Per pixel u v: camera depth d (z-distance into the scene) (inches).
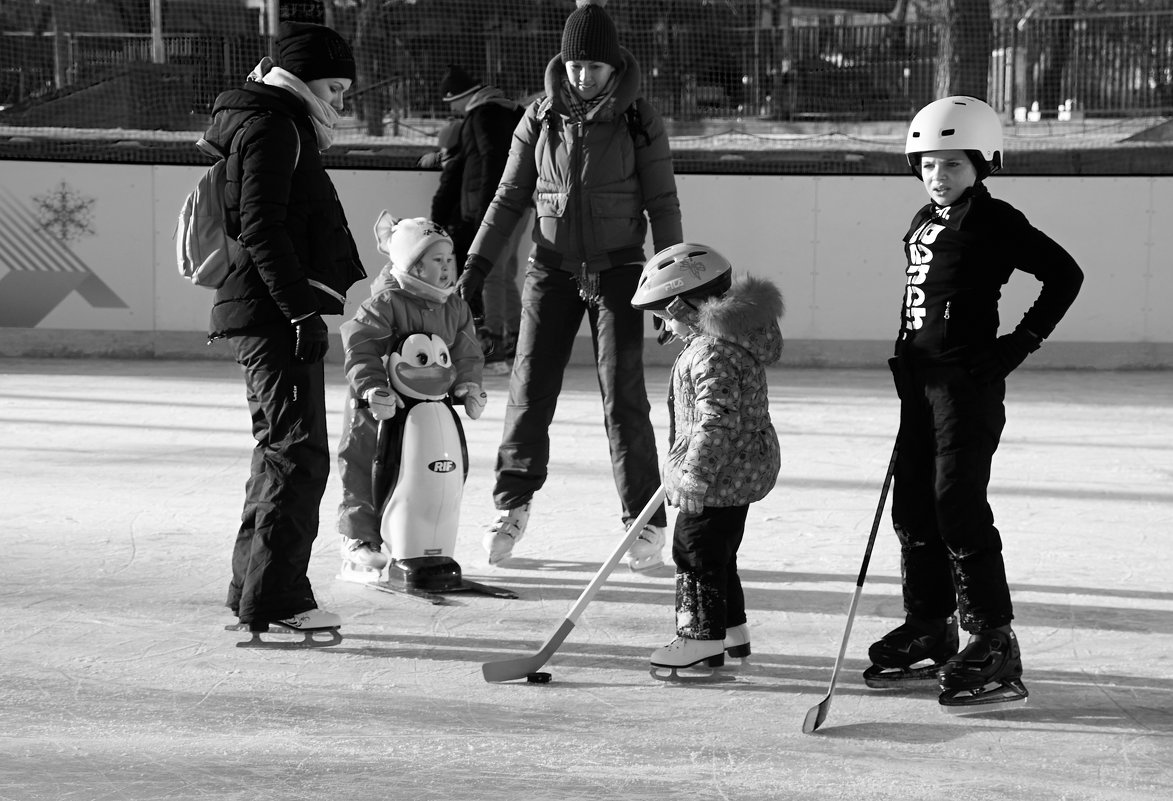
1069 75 1258.6
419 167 1154.7
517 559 545.0
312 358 404.5
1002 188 1120.2
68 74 1229.1
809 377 1071.6
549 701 382.3
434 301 499.5
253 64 1230.9
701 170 1148.5
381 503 491.8
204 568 512.1
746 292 393.1
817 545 563.5
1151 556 547.5
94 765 327.9
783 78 1254.9
